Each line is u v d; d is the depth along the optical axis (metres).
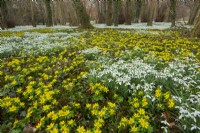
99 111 3.56
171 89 4.37
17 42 10.90
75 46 9.09
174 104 3.68
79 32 15.62
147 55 7.01
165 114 3.55
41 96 4.12
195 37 11.27
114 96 4.11
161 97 3.92
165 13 37.56
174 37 11.75
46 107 3.74
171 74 4.68
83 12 18.98
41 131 3.37
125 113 3.77
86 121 3.57
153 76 4.71
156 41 9.91
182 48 8.20
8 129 3.51
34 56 7.71
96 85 4.39
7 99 4.16
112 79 4.68
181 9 44.66
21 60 7.11
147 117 3.29
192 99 3.72
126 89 4.31
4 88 4.93
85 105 4.10
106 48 8.44
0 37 13.10
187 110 3.25
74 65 6.27
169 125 3.11
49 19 30.03
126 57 6.77
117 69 5.23
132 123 3.23
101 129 3.34
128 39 10.93
